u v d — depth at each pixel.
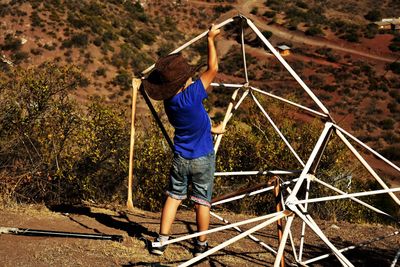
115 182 10.64
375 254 7.04
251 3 99.38
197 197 4.95
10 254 5.05
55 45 63.59
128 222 6.94
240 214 9.85
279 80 67.44
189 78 4.73
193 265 5.23
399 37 79.69
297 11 93.38
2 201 7.21
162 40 81.69
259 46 76.19
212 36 4.79
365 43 79.38
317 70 69.94
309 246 7.03
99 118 10.50
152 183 10.70
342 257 3.96
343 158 12.73
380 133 48.47
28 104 9.53
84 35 65.56
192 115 4.66
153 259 5.24
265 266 5.70
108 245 5.55
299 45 81.19
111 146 10.62
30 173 8.41
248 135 12.46
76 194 9.80
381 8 99.00
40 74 9.76
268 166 12.52
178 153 4.84
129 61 66.31
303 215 4.03
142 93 5.55
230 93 53.34
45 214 6.85
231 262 5.62
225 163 12.10
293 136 12.94
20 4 66.75
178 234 6.47
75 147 10.07
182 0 97.81
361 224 9.30
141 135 11.55
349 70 68.94
